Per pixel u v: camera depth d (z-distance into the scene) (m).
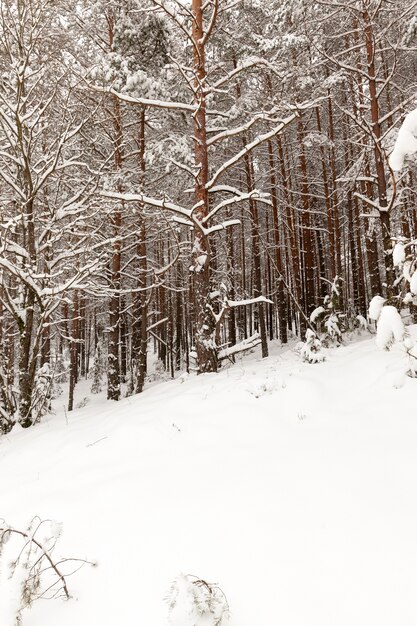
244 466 3.76
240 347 8.52
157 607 2.30
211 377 7.30
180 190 12.70
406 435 3.77
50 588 2.62
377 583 2.23
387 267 9.48
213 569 2.51
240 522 2.91
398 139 3.02
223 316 8.35
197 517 3.06
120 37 10.35
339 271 17.16
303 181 17.48
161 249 19.67
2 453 6.30
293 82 9.91
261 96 10.09
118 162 12.68
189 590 2.14
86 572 2.71
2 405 9.33
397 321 4.22
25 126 8.48
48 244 8.66
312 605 2.16
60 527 2.82
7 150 9.59
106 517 3.33
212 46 12.09
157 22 10.10
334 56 10.61
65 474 4.57
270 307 26.30
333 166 17.67
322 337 9.08
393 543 2.48
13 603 2.32
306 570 2.39
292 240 17.83
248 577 2.40
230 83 12.21
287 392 5.32
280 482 3.35
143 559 2.72
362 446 3.73
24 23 8.19
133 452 4.75
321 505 2.96
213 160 13.66
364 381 5.31
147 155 9.70
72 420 7.43
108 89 8.55
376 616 2.04
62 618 2.37
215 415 5.16
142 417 5.66
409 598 2.11
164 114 10.94
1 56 8.75
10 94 9.09
